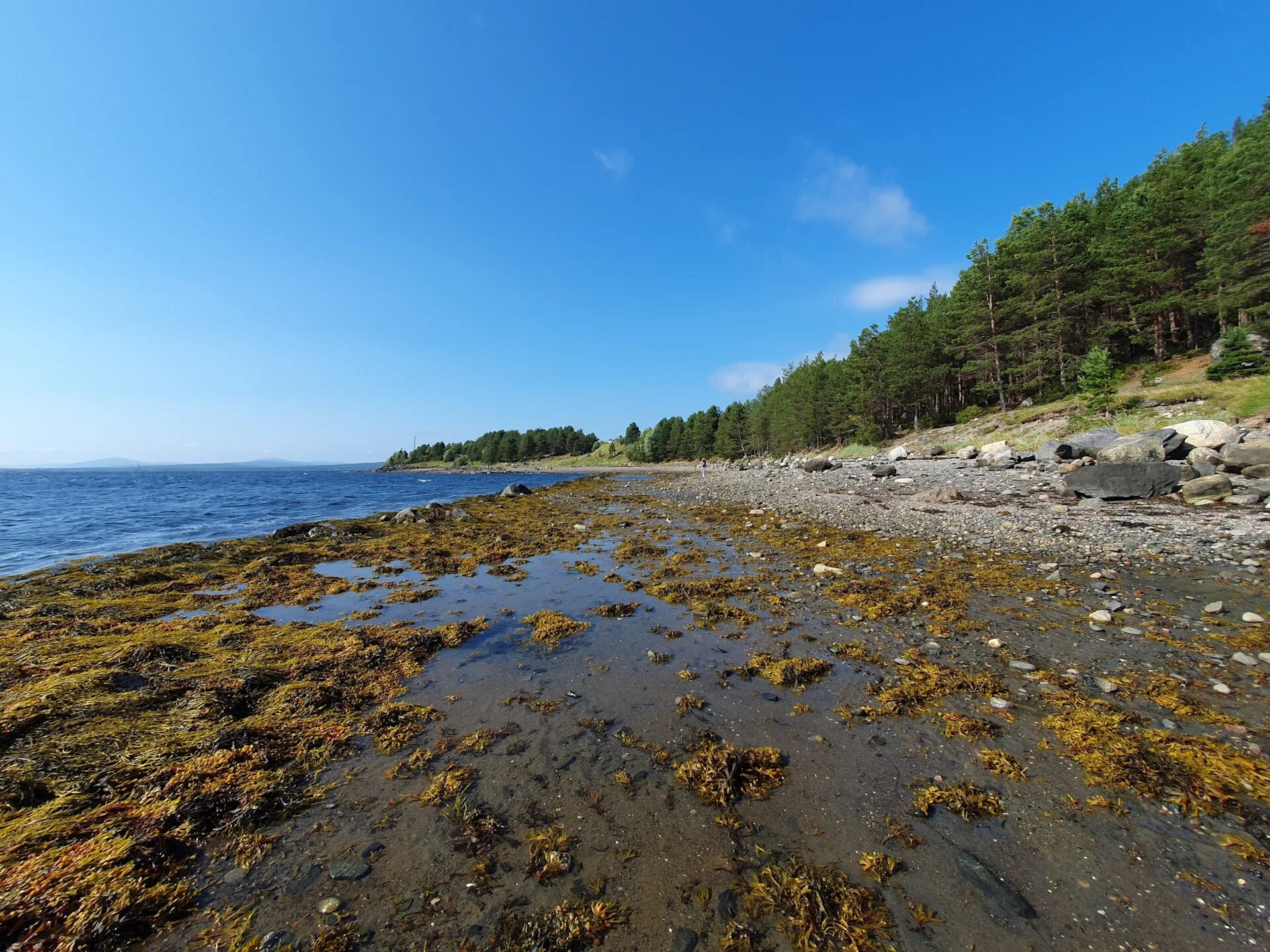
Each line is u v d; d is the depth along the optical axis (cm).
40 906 303
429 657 717
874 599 882
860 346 6253
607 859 350
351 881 334
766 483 3238
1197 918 294
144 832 364
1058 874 328
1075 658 630
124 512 3375
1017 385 4653
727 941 291
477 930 298
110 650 725
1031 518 1443
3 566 1612
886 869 335
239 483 7925
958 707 537
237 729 510
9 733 479
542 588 1083
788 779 430
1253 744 446
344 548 1568
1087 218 4616
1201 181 4000
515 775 445
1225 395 2628
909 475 2691
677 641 757
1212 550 1013
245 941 293
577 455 16750
